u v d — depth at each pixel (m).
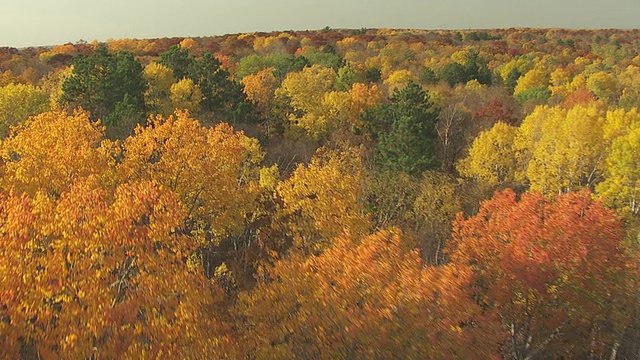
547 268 26.52
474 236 31.16
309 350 17.47
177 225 23.47
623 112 53.38
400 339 16.89
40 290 16.70
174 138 36.62
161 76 72.12
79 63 65.62
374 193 44.12
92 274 18.03
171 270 19.89
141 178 33.34
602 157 52.44
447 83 99.44
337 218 31.69
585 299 26.66
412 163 49.88
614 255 27.19
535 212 30.28
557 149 53.44
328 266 19.83
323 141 72.19
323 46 146.00
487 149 58.06
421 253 40.28
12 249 18.23
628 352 29.58
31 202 22.42
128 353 15.76
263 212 39.84
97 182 31.14
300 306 19.28
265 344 18.11
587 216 28.67
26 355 16.17
